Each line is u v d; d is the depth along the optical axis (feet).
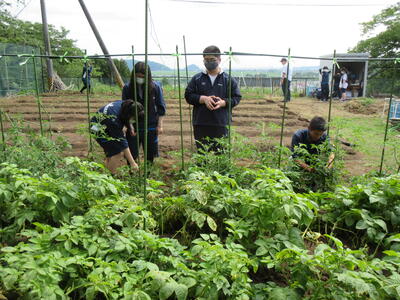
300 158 13.50
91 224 8.98
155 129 16.12
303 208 9.29
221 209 10.27
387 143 13.71
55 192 9.70
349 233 11.54
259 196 9.86
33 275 6.84
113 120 13.75
